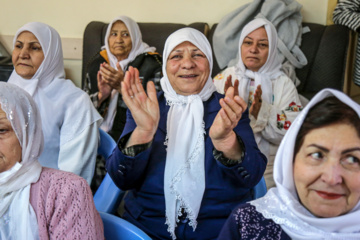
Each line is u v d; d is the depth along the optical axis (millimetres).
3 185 1041
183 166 1334
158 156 1381
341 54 2689
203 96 1456
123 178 1352
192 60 1431
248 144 1308
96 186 2039
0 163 1031
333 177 795
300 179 842
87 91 2646
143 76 2498
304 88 2770
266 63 2281
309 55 2738
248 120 1433
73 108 1774
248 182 1294
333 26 2760
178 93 1463
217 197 1335
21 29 1824
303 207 873
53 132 1739
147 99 1293
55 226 1038
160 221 1362
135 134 1301
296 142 851
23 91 1072
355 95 3092
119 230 1172
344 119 797
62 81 1857
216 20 3131
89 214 1051
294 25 2750
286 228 877
